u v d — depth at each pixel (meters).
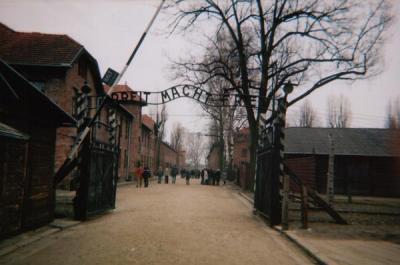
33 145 8.51
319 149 28.88
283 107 11.08
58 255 6.39
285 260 6.46
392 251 7.04
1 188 7.05
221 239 8.22
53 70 20.83
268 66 23.23
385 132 31.25
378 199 24.50
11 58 20.75
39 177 8.88
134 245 7.27
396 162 28.41
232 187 34.41
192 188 30.27
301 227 9.99
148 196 19.97
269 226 10.59
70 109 21.72
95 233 8.58
